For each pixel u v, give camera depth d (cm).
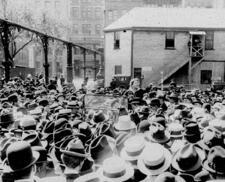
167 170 427
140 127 589
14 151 387
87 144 514
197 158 406
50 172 466
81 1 6988
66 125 567
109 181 390
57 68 6544
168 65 3203
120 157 460
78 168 407
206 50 3222
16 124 685
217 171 371
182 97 1278
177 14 3372
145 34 3203
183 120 653
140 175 436
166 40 3225
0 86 1886
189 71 3158
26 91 1450
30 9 3934
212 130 496
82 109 966
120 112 793
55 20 4759
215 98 1292
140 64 3212
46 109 898
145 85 3206
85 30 7019
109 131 558
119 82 2739
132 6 5925
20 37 3869
